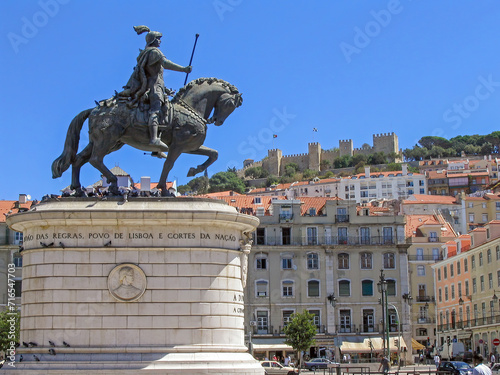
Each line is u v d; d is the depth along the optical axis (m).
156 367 13.46
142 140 15.02
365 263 53.28
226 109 16.06
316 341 51.00
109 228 14.05
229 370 13.68
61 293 13.80
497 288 47.50
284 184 140.88
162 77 15.20
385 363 30.41
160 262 14.01
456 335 55.09
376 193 123.19
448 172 123.88
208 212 14.09
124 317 13.76
